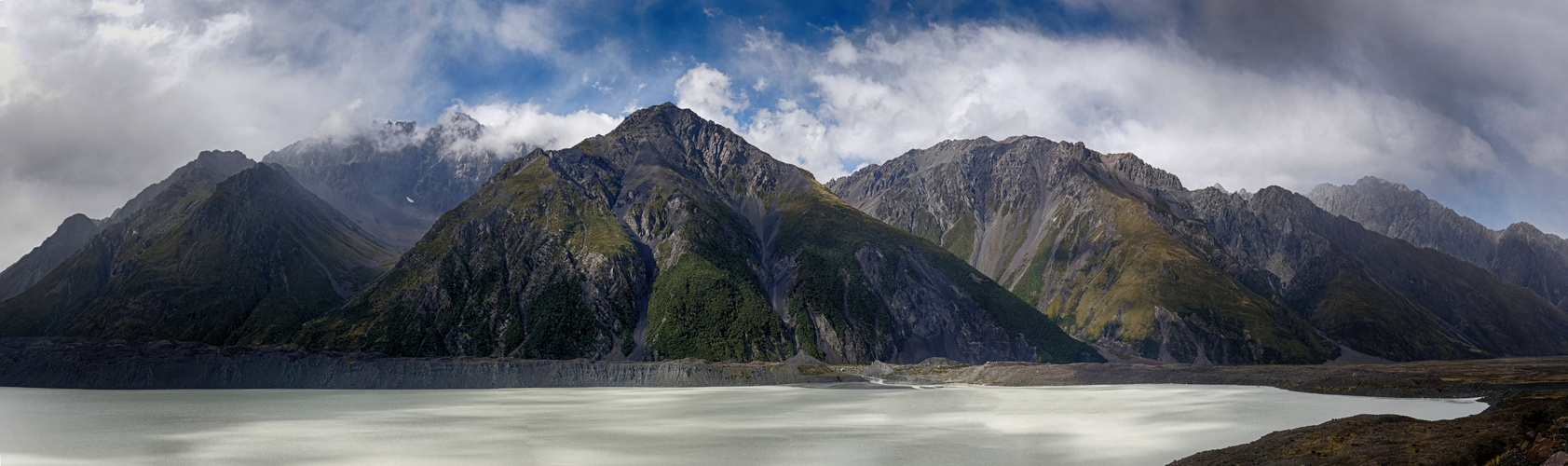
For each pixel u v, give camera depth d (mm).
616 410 153875
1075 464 94125
